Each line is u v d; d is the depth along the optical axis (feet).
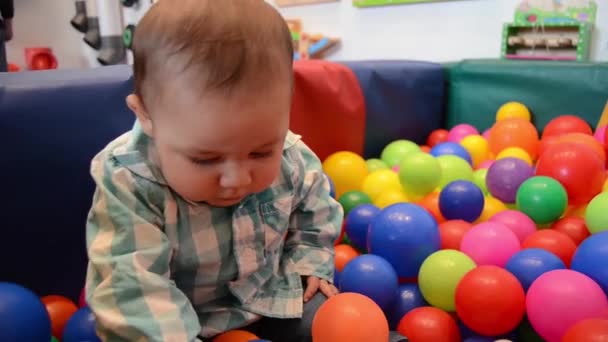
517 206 3.95
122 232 2.34
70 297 3.39
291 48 2.17
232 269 2.69
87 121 3.20
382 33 7.11
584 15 5.59
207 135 1.98
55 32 9.96
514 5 6.00
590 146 4.33
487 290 2.63
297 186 2.93
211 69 1.93
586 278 2.64
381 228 3.28
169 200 2.45
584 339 2.20
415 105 5.85
